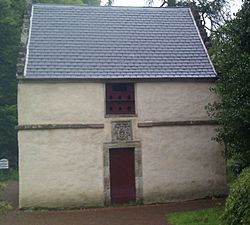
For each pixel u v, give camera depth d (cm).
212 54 1761
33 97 1552
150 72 1648
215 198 1645
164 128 1636
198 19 1927
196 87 1678
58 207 1530
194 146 1658
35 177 1530
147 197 1598
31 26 1738
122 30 1814
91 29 1789
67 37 1731
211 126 1678
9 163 2734
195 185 1647
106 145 1585
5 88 2833
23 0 2977
